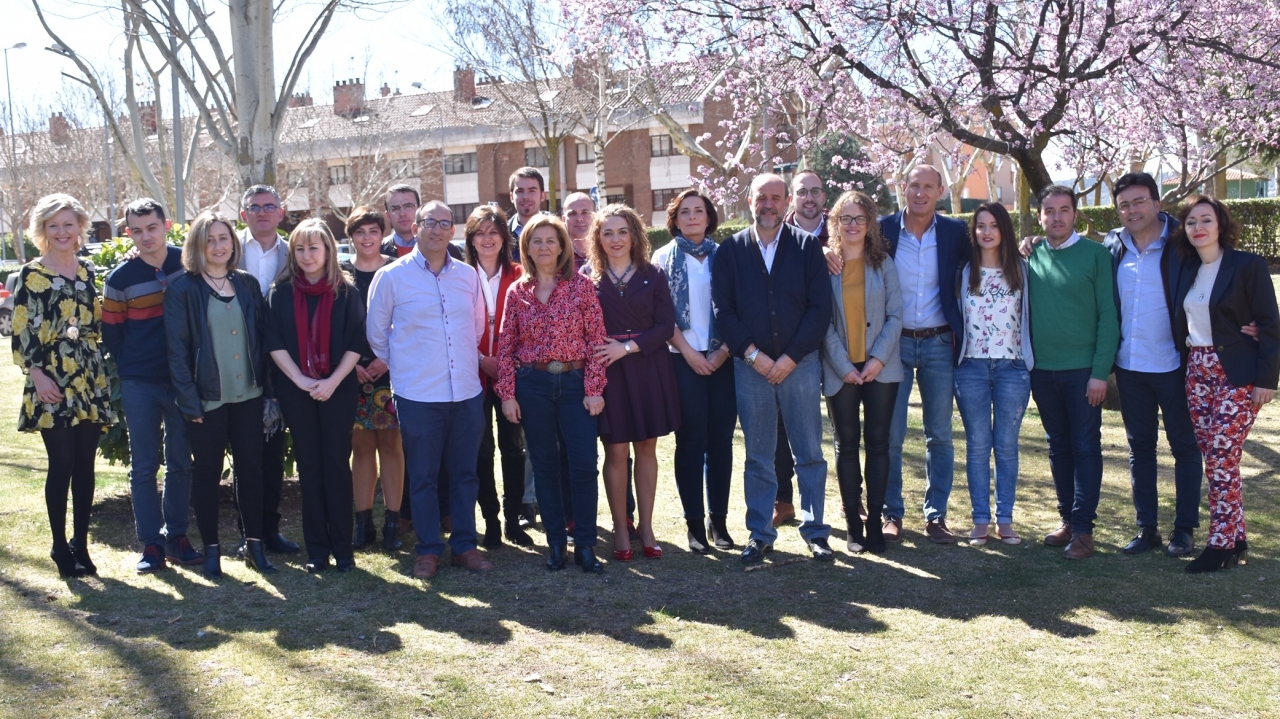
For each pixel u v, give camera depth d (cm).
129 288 481
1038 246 527
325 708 329
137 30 1205
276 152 992
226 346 473
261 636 394
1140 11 834
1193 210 477
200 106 973
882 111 953
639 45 1059
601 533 567
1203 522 556
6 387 1223
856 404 512
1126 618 411
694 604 435
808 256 493
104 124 3244
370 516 545
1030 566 487
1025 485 668
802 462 509
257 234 534
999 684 348
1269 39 904
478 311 510
